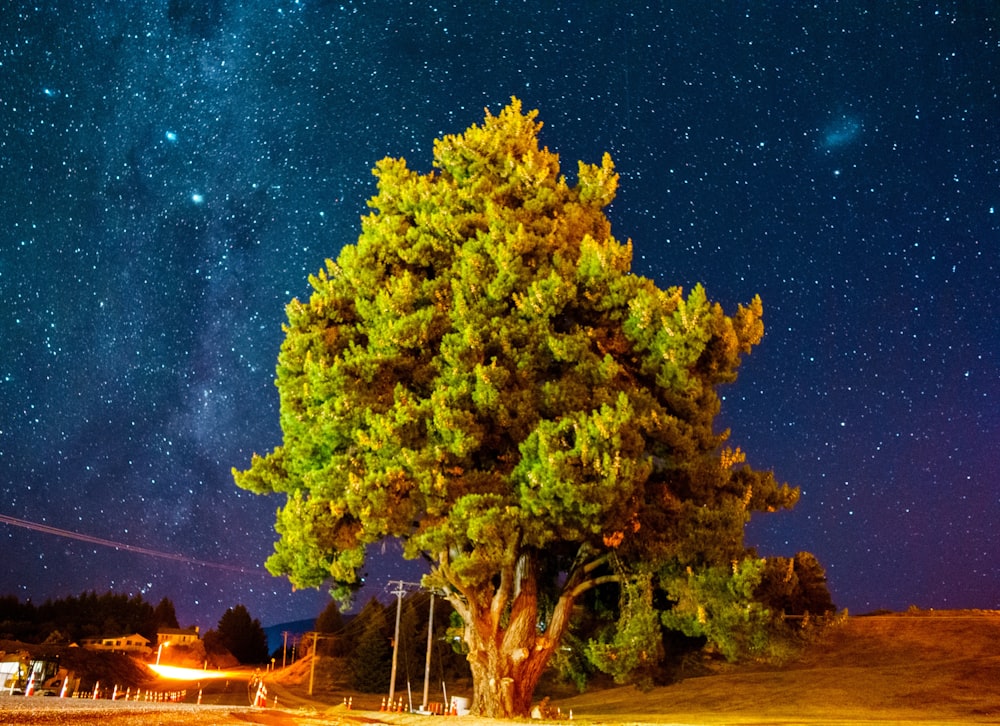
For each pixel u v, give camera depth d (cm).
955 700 4006
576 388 2269
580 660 2814
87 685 7269
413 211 2656
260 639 15712
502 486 2198
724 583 2286
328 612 12938
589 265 2417
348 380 2269
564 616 2480
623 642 2283
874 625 6025
